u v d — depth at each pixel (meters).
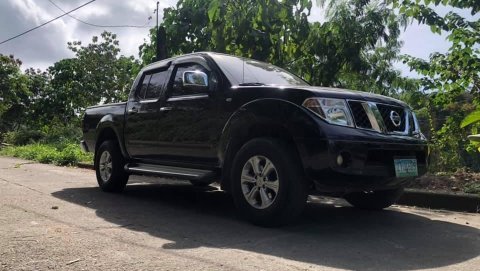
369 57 10.27
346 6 9.50
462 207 6.38
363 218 5.67
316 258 3.94
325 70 9.34
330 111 4.67
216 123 5.45
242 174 5.07
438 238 4.75
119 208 6.07
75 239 4.39
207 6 9.74
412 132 5.34
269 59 9.23
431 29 8.52
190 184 8.66
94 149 7.96
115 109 7.43
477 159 9.17
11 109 32.78
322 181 4.56
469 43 8.23
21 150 17.17
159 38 10.04
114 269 3.55
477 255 4.15
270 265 3.71
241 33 8.91
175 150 6.10
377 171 4.71
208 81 5.69
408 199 6.79
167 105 6.23
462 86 8.83
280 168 4.71
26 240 4.30
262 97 5.05
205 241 4.43
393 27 9.73
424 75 9.20
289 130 4.69
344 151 4.52
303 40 9.23
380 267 3.73
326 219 5.56
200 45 9.80
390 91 10.43
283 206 4.72
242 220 5.38
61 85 28.20
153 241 4.40
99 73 28.16
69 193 7.22
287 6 8.94
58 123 28.69
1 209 5.68
